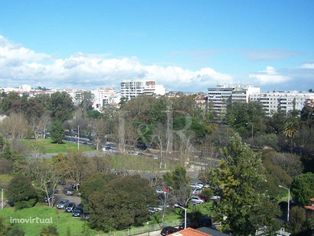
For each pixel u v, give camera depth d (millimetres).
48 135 177125
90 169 85562
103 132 152750
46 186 79812
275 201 61500
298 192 71438
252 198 48656
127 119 157375
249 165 49406
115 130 144250
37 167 81125
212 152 110188
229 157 50469
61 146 152500
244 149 50500
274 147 122750
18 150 105875
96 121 168625
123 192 63312
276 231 54562
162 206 70875
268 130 146000
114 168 91750
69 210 73438
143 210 64562
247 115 151375
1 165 91938
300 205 69750
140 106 169625
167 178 72750
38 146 125625
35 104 199750
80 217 70000
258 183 50188
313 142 111438
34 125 168375
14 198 74875
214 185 52312
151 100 176000
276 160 92875
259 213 49844
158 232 63094
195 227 63781
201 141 131875
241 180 49594
